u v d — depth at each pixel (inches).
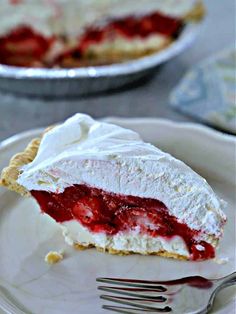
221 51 14.5
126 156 8.6
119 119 11.1
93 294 8.3
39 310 8.1
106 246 9.0
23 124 12.6
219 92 12.8
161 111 12.9
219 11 17.6
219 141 10.7
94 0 14.7
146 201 8.8
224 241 9.0
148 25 15.2
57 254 8.9
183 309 7.9
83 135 9.2
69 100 13.5
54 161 8.7
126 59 15.3
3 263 8.8
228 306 8.0
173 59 15.0
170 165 8.6
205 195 8.6
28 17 14.7
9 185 9.0
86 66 15.0
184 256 8.9
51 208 9.1
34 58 15.2
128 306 8.0
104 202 8.9
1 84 13.3
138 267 8.8
